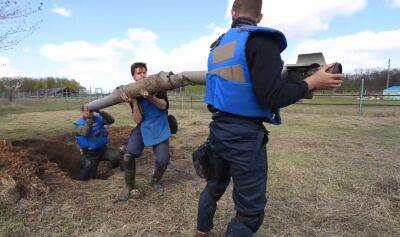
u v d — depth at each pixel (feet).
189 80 13.03
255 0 8.22
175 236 10.84
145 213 12.35
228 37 8.11
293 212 12.60
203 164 9.22
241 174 8.06
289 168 18.01
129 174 13.64
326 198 13.93
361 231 11.37
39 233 10.98
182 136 28.76
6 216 11.91
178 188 14.80
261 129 8.09
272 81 7.27
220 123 8.21
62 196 13.66
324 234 11.11
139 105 13.99
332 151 23.02
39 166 16.33
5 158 16.08
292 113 58.23
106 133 18.08
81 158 19.77
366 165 19.34
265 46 7.44
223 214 12.18
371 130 35.55
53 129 34.47
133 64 14.71
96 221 11.78
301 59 8.30
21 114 58.39
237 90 7.75
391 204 13.56
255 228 8.43
